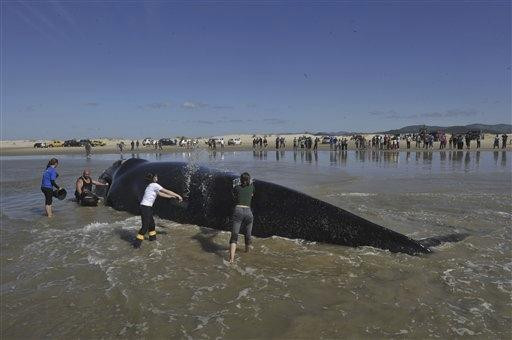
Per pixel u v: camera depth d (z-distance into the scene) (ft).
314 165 85.92
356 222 24.90
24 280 21.04
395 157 109.91
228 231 29.58
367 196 43.24
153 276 21.13
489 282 19.36
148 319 16.63
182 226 31.22
